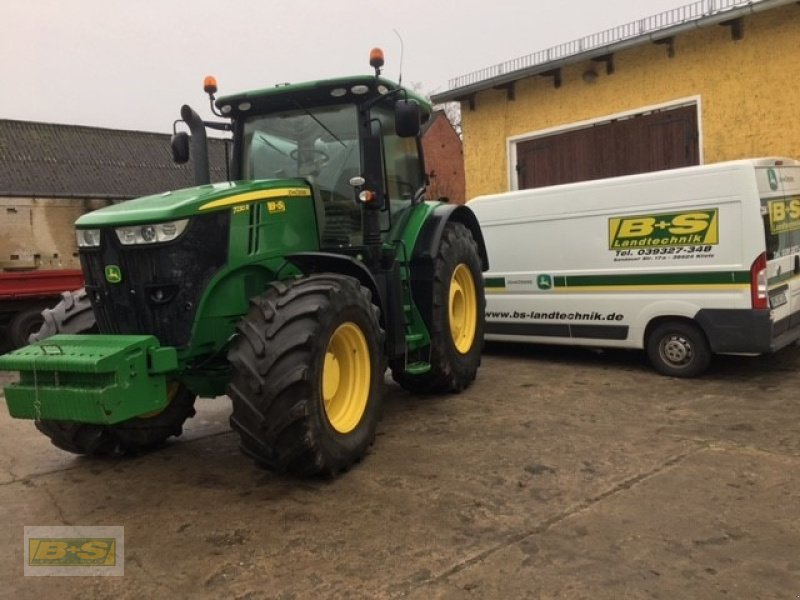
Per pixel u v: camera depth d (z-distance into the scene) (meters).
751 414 5.02
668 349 6.38
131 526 3.58
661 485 3.76
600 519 3.37
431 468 4.19
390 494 3.81
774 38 8.15
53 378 3.54
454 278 6.09
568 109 10.41
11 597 2.91
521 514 3.47
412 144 5.98
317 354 3.80
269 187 4.35
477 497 3.71
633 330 6.61
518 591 2.76
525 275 7.40
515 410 5.44
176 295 3.88
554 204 7.10
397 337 4.90
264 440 3.73
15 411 3.62
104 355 3.44
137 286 3.92
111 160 25.38
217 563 3.11
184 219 3.86
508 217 7.48
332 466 3.95
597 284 6.84
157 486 4.18
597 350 7.77
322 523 3.48
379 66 4.73
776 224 6.11
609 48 9.44
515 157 11.29
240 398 3.71
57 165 23.98
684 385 6.01
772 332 5.89
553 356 7.69
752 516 3.34
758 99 8.36
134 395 3.57
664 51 9.21
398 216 5.56
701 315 6.08
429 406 5.68
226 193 4.07
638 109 9.56
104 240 3.98
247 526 3.49
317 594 2.80
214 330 4.05
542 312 7.30
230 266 4.03
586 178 10.38
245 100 5.12
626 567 2.91
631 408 5.34
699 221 6.08
